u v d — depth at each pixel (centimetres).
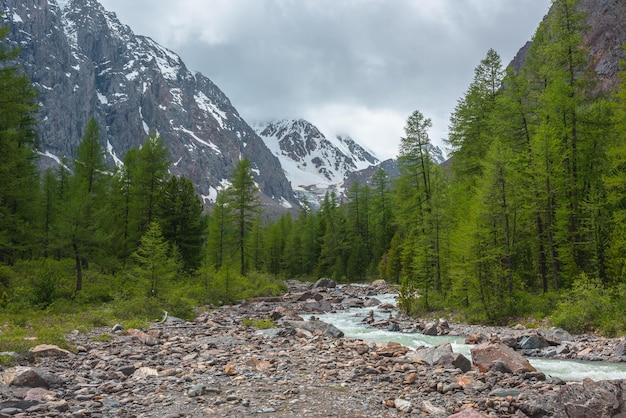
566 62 3053
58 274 3228
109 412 835
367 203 9081
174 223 4659
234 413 843
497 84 3972
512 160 2898
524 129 3397
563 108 2942
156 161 4788
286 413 851
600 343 1838
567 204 2870
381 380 1134
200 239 4844
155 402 908
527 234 3234
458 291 2919
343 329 2517
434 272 3488
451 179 4278
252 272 5475
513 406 902
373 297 4678
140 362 1269
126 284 3278
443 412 873
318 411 866
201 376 1125
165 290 2823
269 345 1642
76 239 3011
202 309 3117
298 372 1194
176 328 2111
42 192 4253
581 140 2973
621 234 2528
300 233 9356
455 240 3009
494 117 3572
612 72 8575
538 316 2431
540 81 3347
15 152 2930
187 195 4781
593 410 818
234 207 5450
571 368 1477
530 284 3288
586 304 2202
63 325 1953
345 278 8131
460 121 4062
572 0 3020
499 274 2733
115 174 5166
